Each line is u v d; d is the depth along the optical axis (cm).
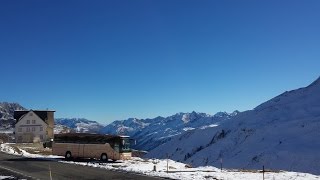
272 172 3706
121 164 4369
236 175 3259
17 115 11844
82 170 3478
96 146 4850
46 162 4253
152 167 4112
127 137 4994
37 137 11431
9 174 3142
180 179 2919
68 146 4894
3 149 6306
